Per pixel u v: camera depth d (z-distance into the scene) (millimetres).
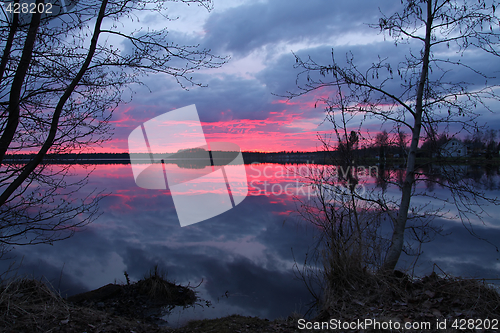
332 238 5020
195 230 9320
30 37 3164
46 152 3352
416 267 5289
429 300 3600
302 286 5211
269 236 8508
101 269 6188
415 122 4617
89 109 3535
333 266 4738
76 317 3439
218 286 5316
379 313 3508
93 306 4199
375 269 4648
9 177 3332
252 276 5754
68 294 4914
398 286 4113
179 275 5875
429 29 4406
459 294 3520
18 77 3201
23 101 3311
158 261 6691
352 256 4695
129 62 3559
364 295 4191
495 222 10273
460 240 7957
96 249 7555
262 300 4707
